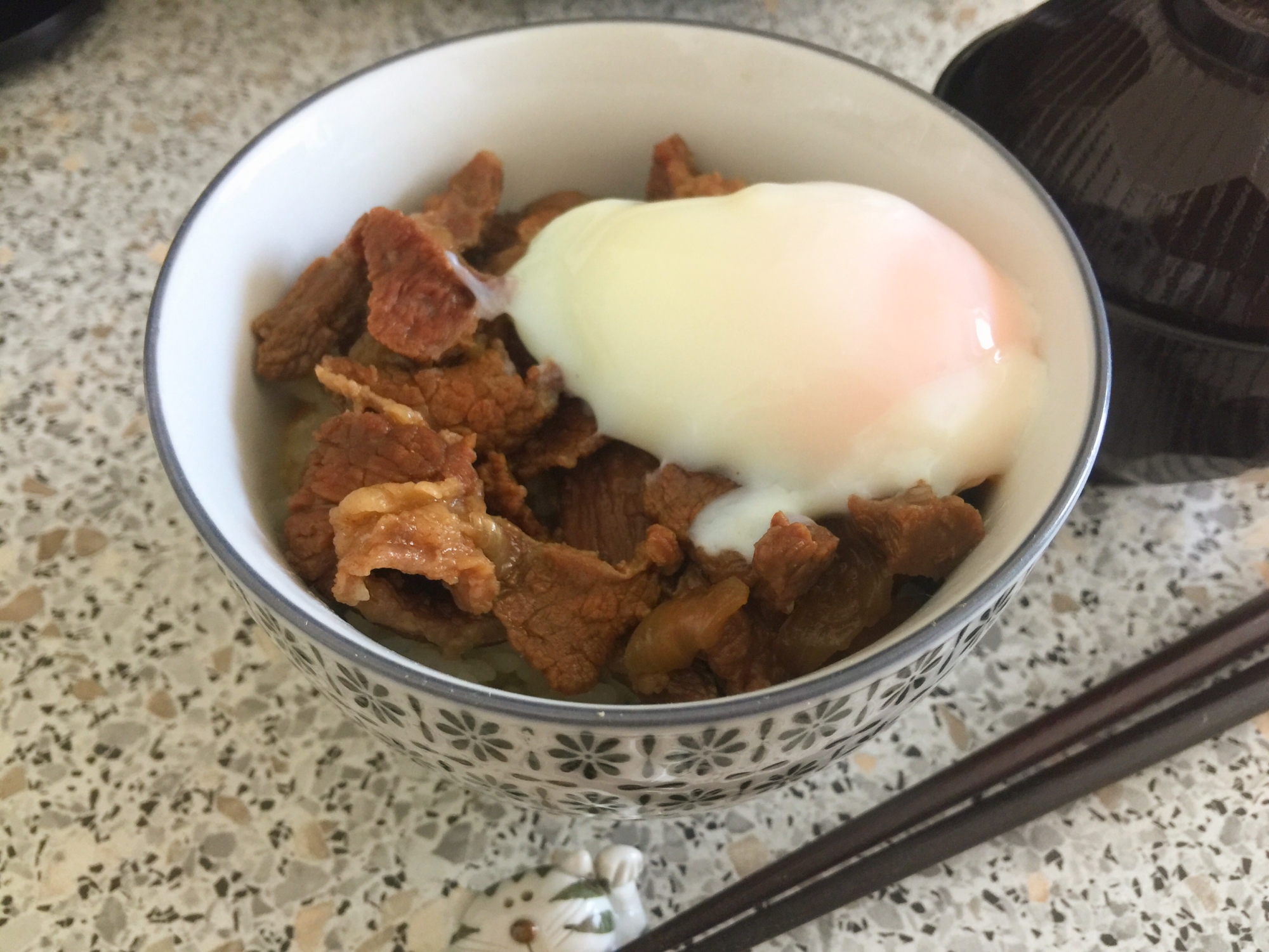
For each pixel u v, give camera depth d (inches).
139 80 11.4
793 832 7.3
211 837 7.2
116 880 7.0
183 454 6.0
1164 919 7.0
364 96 7.7
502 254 8.2
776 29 11.6
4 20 11.0
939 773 7.3
